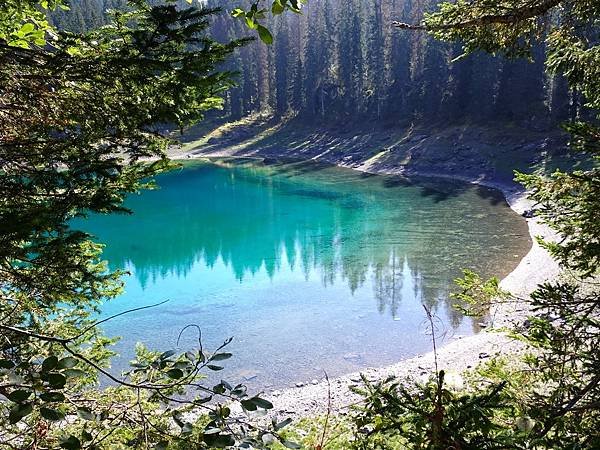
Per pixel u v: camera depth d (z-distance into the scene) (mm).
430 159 63656
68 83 3992
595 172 5137
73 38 4008
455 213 43062
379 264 31031
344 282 28219
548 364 4754
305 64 88875
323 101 87750
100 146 4473
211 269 31203
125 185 4551
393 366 19125
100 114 4160
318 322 23172
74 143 4230
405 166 65125
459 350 19531
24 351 4688
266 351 20641
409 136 70750
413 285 27297
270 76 97125
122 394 4254
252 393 17594
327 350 20672
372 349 20688
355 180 62000
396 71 76750
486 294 5617
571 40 6039
